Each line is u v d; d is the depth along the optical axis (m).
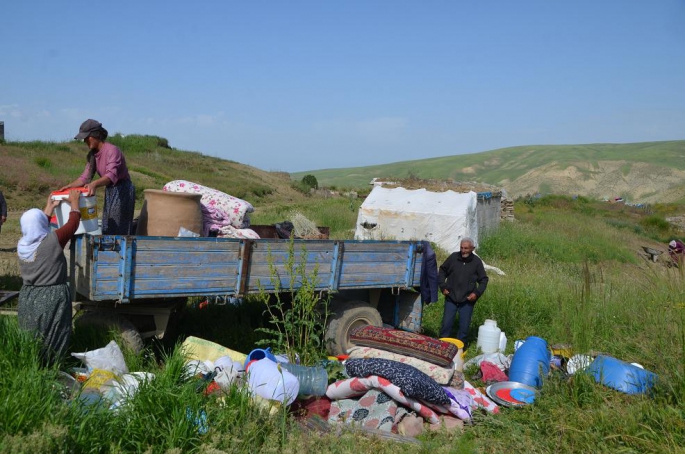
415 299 8.59
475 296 8.63
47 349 5.15
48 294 5.18
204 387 5.16
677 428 5.14
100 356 5.44
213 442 4.37
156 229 6.92
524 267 17.73
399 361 6.45
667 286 9.90
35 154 34.69
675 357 6.59
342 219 25.31
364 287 7.79
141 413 4.46
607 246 25.12
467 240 8.71
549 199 57.12
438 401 5.73
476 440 5.32
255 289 6.61
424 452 4.83
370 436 5.05
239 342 7.62
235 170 57.44
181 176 45.22
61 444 3.87
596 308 8.99
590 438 5.17
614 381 6.26
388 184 23.88
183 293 6.05
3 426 3.99
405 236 20.69
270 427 4.84
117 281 5.62
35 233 5.21
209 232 7.88
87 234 5.59
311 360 6.41
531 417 5.70
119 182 6.86
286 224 9.16
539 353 6.90
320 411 5.66
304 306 6.50
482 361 7.44
